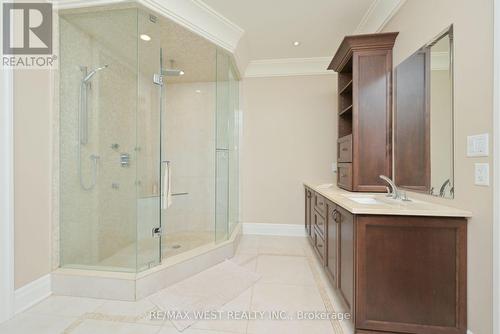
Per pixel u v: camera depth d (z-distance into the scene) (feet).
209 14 7.52
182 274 7.00
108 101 7.23
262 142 11.70
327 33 8.84
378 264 4.59
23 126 5.51
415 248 4.49
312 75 11.32
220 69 9.38
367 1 7.05
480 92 4.11
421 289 4.48
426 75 5.61
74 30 6.75
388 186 7.19
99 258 6.99
